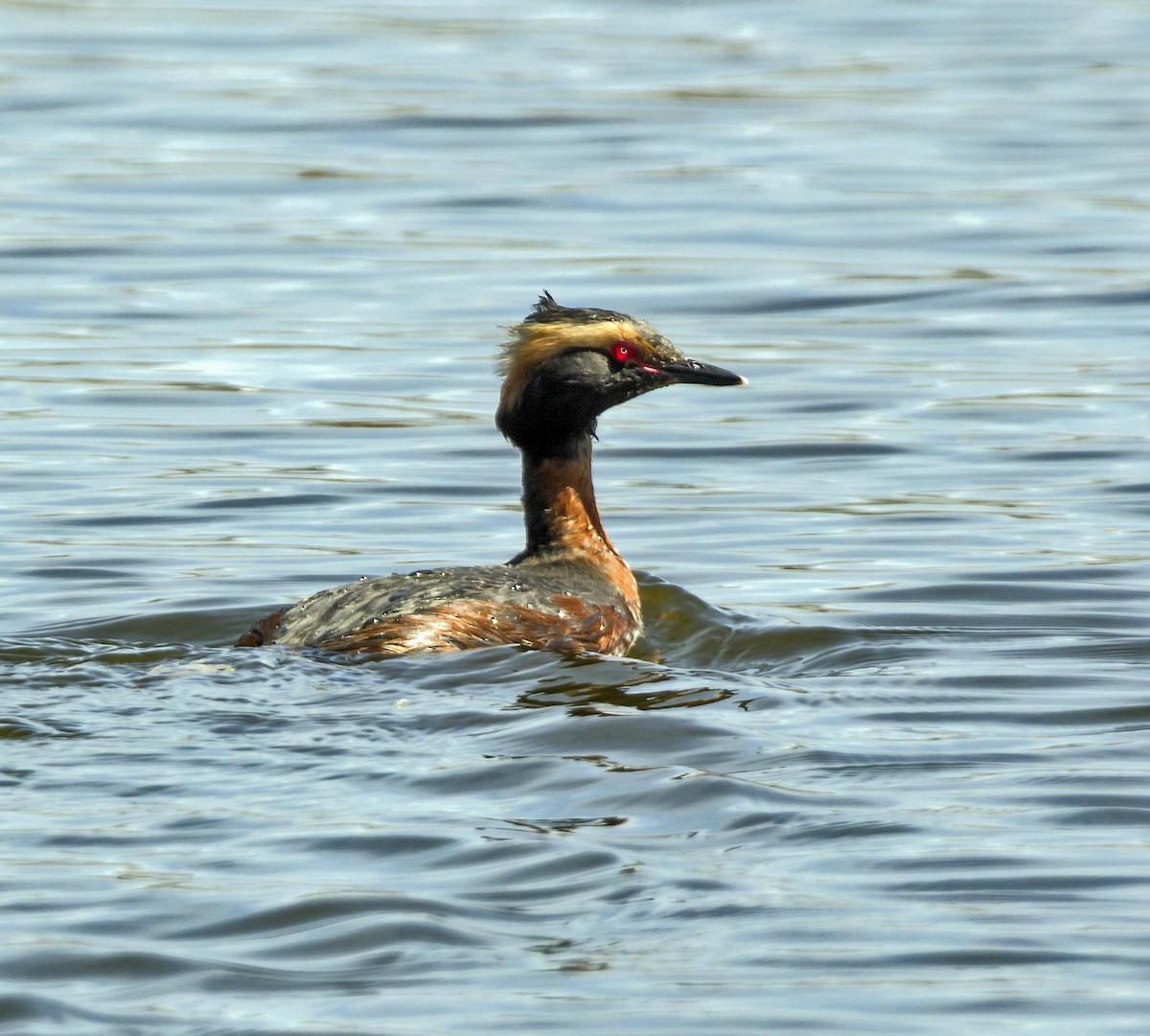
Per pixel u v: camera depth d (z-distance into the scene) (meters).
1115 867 9.39
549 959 8.43
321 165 34.88
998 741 11.59
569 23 50.38
